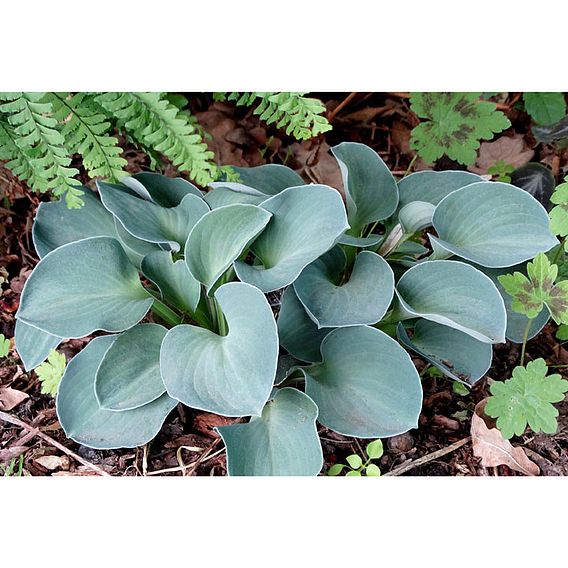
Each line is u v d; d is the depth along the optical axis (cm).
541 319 75
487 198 71
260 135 97
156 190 77
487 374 78
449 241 72
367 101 100
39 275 68
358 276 70
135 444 68
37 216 75
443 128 89
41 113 70
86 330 67
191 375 65
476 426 73
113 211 71
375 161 76
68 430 69
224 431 67
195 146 72
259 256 71
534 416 69
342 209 68
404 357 68
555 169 94
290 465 66
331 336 70
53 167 71
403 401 67
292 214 70
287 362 73
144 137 74
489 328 68
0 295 83
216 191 75
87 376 70
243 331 66
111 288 70
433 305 69
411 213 72
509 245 70
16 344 72
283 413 68
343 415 68
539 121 93
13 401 76
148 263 71
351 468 72
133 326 70
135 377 68
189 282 71
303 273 70
